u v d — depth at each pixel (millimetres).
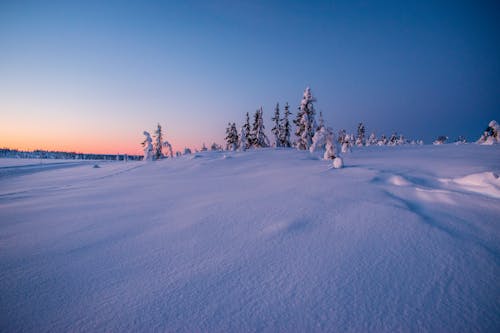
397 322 2459
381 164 13148
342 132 50469
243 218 5820
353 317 2557
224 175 16391
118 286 3381
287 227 4977
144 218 6688
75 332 2523
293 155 25750
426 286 3002
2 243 5250
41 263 4211
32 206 9570
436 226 4594
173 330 2490
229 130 54500
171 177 18422
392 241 4148
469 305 2654
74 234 5684
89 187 15516
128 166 38812
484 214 5066
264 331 2428
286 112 50500
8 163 90500
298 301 2846
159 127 51594
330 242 4262
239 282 3283
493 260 3482
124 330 2523
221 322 2572
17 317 2799
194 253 4250
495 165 10109
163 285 3328
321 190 7699
